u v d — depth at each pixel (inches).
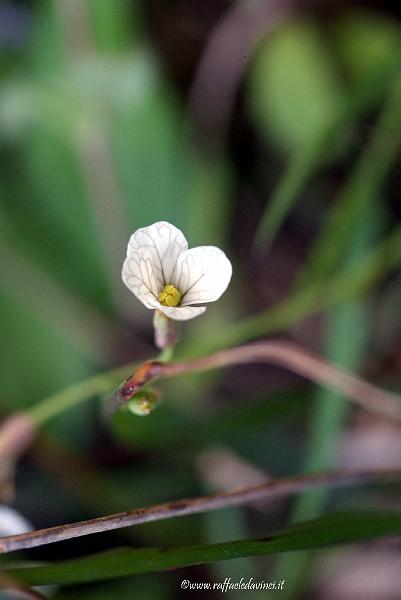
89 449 13.6
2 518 11.3
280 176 16.0
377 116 15.6
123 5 14.2
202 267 9.7
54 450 13.0
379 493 13.0
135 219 14.3
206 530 12.8
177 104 15.6
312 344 14.8
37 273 13.9
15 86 13.8
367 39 15.4
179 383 13.6
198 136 15.6
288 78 14.9
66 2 14.0
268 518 13.5
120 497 13.1
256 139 16.0
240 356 11.1
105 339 14.0
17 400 13.4
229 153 15.9
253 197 15.9
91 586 12.6
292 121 14.8
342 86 15.1
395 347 14.6
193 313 9.5
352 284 13.0
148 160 14.3
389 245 13.0
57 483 13.1
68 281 14.0
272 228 13.4
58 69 13.9
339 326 13.0
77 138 14.0
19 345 13.6
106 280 14.3
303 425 13.9
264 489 10.4
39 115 13.8
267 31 15.6
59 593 12.4
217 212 14.6
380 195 15.4
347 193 13.6
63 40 14.0
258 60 15.3
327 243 13.1
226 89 15.8
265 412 12.6
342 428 13.9
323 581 13.2
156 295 9.7
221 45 15.8
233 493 10.2
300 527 10.2
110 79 13.7
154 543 12.9
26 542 9.5
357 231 13.4
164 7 16.2
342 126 13.4
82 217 14.3
